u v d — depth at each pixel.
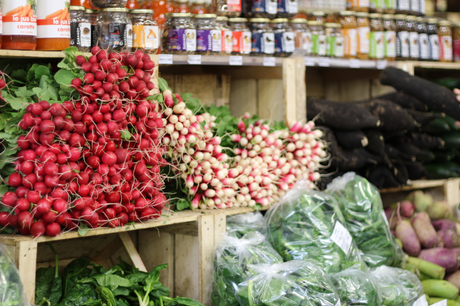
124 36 1.78
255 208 2.05
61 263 2.01
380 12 2.89
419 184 2.77
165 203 1.79
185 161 1.86
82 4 1.82
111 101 1.51
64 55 1.60
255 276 1.58
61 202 1.40
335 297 1.54
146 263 2.04
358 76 3.21
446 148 3.12
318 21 2.63
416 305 1.84
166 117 1.83
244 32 2.28
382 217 2.11
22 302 1.22
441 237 2.59
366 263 2.03
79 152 1.45
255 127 2.10
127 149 1.60
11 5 1.54
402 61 2.92
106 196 1.54
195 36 2.07
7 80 1.73
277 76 2.54
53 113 1.41
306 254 1.77
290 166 2.20
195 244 1.84
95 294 1.59
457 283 2.35
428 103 2.66
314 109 2.40
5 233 1.48
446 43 3.15
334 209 1.91
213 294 1.70
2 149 1.53
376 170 2.52
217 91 2.69
